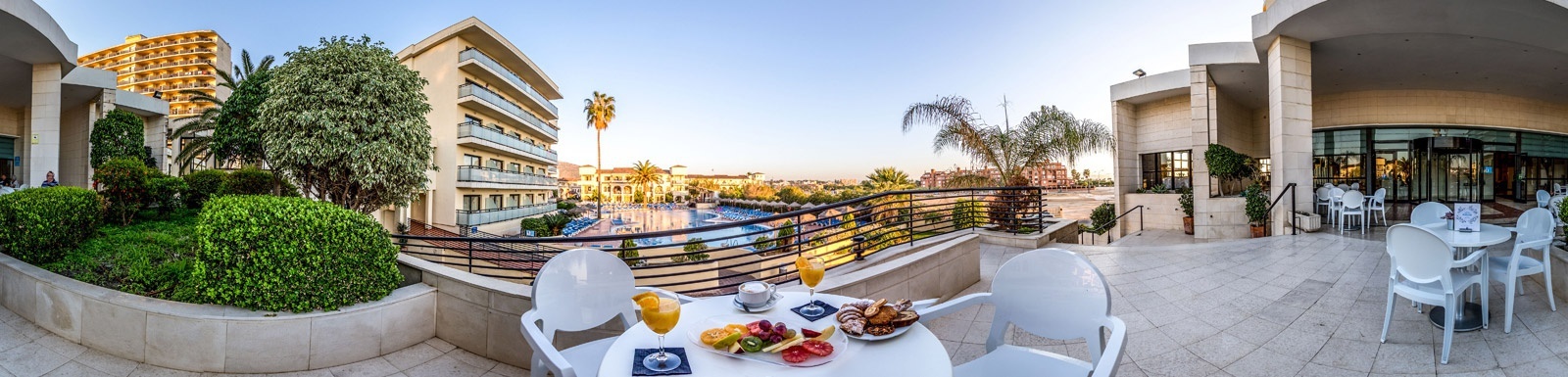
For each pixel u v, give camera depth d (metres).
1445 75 11.79
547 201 31.75
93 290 3.43
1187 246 6.94
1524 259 3.69
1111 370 1.48
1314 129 14.54
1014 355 2.02
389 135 7.84
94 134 12.70
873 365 1.43
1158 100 14.77
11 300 3.99
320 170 7.75
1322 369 2.80
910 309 1.75
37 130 11.08
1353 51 9.80
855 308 1.78
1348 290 4.29
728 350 1.49
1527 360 2.73
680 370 1.40
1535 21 7.50
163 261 4.62
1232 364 2.91
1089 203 29.17
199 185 9.51
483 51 22.39
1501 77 11.91
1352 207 8.17
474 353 3.41
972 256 5.18
